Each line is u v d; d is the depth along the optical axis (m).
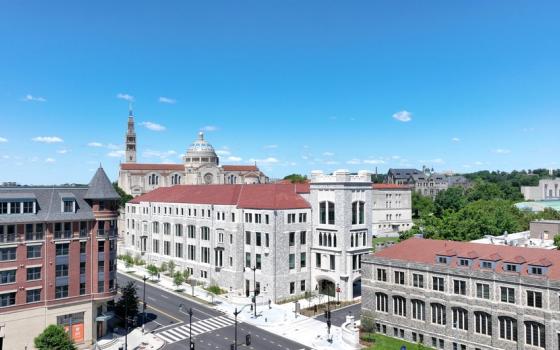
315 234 99.88
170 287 106.88
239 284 100.38
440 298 66.81
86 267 71.75
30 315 66.12
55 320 68.25
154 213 128.88
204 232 110.25
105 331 74.75
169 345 70.19
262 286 96.44
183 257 116.56
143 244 133.62
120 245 147.50
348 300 93.56
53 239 68.50
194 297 98.12
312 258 100.31
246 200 103.38
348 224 94.62
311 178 101.69
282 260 95.69
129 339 72.88
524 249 65.94
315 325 79.50
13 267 65.06
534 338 57.66
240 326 79.38
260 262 97.19
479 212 135.75
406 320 71.06
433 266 67.75
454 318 65.62
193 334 75.25
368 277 76.50
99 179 74.88
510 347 59.56
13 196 66.69
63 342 60.84
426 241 77.44
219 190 114.88
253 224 98.81
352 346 68.62
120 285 107.44
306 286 99.88
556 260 60.72
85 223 72.12
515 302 59.25
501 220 135.00
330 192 96.56
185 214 116.12
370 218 99.81
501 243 93.62
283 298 95.38
